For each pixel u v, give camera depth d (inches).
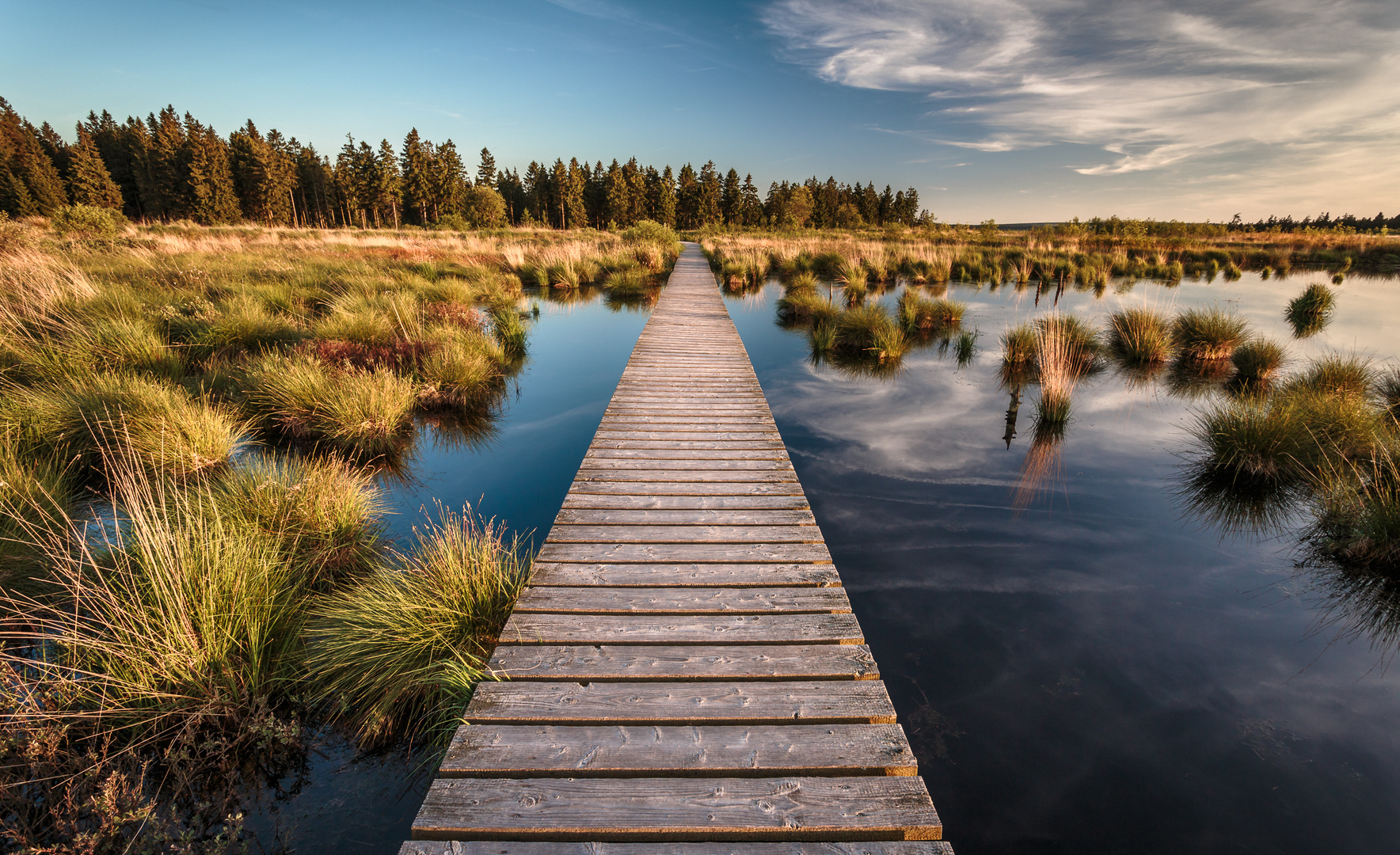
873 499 199.6
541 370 360.8
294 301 425.1
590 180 3031.5
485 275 650.8
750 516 153.6
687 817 72.2
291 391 231.8
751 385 276.2
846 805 73.9
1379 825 90.0
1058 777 97.9
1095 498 198.8
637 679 96.0
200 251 741.3
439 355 294.8
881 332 395.2
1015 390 283.4
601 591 120.3
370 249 874.1
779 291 688.4
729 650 103.0
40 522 133.3
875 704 90.8
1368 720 109.7
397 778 91.0
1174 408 285.1
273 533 135.9
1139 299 609.3
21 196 2047.2
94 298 326.3
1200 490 203.2
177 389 230.4
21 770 81.5
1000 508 192.7
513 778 78.0
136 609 99.4
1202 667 123.4
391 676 98.7
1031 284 724.7
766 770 79.1
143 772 81.7
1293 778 98.0
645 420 228.4
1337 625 135.5
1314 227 1526.8
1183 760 101.4
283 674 101.6
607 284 671.1
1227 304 569.9
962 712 111.4
